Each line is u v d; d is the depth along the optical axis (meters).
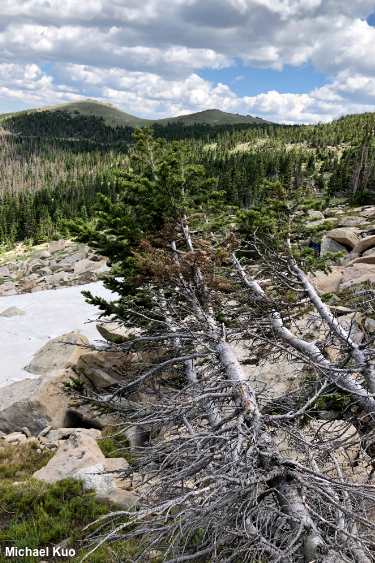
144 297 11.43
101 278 12.38
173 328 9.80
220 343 7.89
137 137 15.16
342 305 15.50
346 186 98.69
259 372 11.98
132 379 10.09
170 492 5.84
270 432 5.86
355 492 4.71
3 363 23.17
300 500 4.88
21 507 8.72
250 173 113.06
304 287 10.78
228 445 5.56
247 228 13.22
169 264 9.34
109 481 9.56
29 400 14.50
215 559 4.71
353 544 4.32
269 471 5.20
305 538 4.39
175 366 11.11
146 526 5.42
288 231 12.32
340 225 41.84
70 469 10.12
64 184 174.88
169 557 5.71
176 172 14.38
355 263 21.88
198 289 9.16
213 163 163.25
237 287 11.31
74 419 15.06
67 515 8.30
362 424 8.91
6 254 92.62
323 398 8.20
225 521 4.57
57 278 57.66
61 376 15.52
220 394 6.67
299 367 11.41
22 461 11.90
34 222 104.44
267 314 10.07
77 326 32.78
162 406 6.34
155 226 13.50
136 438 12.60
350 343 8.41
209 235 13.32
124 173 14.66
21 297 45.69
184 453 5.81
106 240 12.42
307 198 12.72
